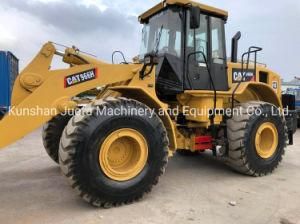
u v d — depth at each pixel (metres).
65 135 3.27
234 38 5.41
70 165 3.21
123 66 3.93
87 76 3.70
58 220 3.16
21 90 4.15
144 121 3.61
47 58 4.29
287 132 5.50
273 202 3.65
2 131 3.29
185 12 4.60
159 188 4.12
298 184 4.35
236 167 4.75
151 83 4.07
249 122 4.62
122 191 3.46
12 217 3.23
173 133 4.04
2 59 10.55
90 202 3.36
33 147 7.03
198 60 4.70
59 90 3.54
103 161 3.36
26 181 4.39
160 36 4.82
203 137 4.82
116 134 3.44
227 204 3.59
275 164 4.93
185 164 5.47
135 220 3.16
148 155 3.65
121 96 4.25
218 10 4.86
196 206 3.53
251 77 5.34
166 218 3.21
